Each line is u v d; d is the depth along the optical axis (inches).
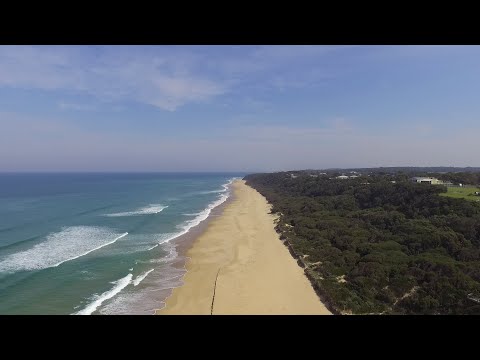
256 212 2057.1
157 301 737.6
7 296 764.6
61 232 1464.1
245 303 708.7
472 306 595.5
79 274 915.4
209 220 1784.0
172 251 1152.8
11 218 1830.7
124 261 1035.9
